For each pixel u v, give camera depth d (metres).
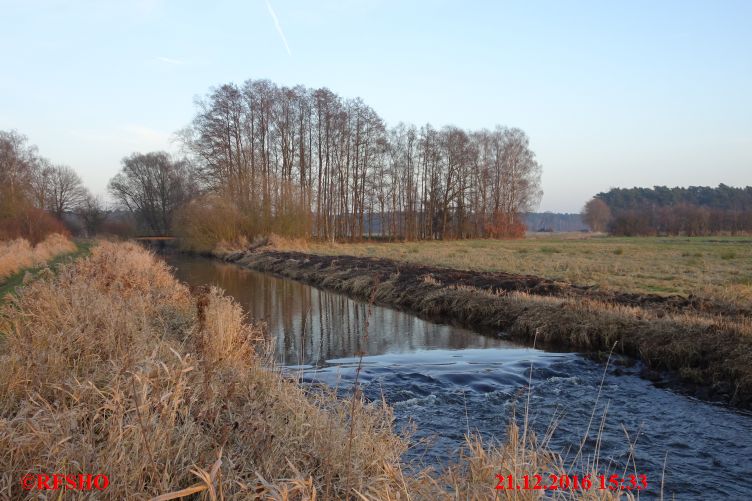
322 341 11.34
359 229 52.69
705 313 10.20
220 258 37.59
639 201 123.81
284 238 39.50
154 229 73.81
